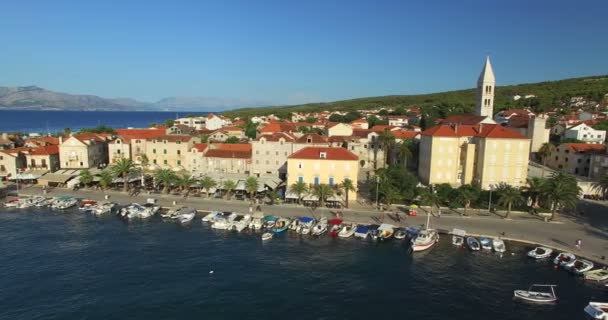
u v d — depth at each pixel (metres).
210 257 70.44
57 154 132.75
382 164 150.38
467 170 108.06
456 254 72.62
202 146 133.00
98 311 52.50
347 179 100.00
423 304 55.19
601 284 61.38
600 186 105.88
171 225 87.81
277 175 121.88
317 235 81.06
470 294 58.09
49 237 79.25
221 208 98.19
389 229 80.62
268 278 62.59
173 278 62.12
